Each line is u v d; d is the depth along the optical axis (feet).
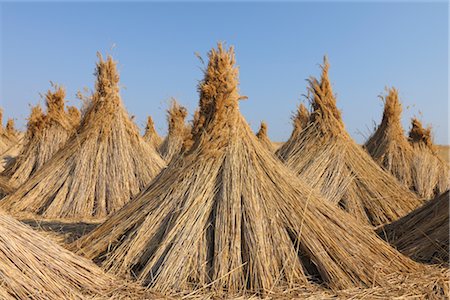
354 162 36.24
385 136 49.80
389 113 50.26
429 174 46.96
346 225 21.85
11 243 16.88
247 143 23.27
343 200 33.65
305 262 20.49
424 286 19.83
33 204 36.06
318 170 35.50
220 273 19.20
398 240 25.14
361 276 19.61
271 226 20.58
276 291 18.74
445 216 24.11
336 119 38.60
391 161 47.47
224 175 21.97
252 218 20.53
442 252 22.76
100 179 37.81
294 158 37.52
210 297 18.30
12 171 50.52
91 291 18.16
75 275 18.22
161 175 24.11
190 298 18.21
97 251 21.33
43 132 51.57
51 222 32.14
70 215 35.45
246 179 21.77
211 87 24.06
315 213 21.63
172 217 21.15
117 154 39.45
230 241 20.02
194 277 19.40
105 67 41.29
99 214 36.04
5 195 41.81
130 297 18.11
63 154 38.86
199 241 20.30
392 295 18.75
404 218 27.17
